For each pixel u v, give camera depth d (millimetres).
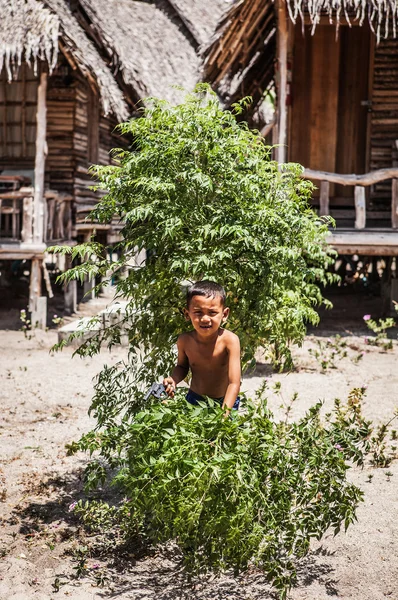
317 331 12461
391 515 5016
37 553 4590
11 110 15148
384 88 13523
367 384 8688
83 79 15375
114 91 12836
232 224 4648
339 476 4297
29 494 5500
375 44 13461
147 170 4879
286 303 5508
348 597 4055
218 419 3863
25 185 14820
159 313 5043
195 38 19656
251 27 12688
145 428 4031
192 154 4941
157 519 4133
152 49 17672
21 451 6430
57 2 13672
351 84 13664
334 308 15188
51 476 5855
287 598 4020
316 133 13797
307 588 4141
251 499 3785
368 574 4285
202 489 3707
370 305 15523
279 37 12125
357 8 11125
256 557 4004
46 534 4840
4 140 15219
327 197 12383
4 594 4047
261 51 14492
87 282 16703
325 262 6746
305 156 13836
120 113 12773
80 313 14703
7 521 5051
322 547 4617
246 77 15484
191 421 3932
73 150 15398
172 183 4719
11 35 12125
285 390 8391
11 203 14211
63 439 6770
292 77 13711
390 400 7949
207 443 3855
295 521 4145
